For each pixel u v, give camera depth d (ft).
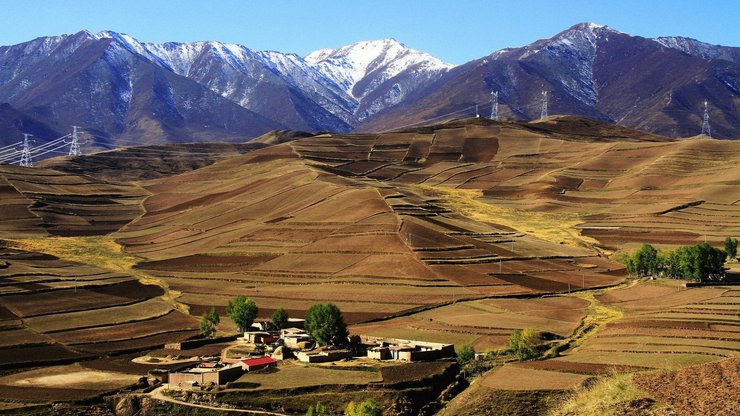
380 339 542.16
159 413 425.28
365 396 428.97
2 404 433.07
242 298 597.93
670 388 271.08
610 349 473.67
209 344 558.56
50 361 507.71
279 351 509.35
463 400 404.16
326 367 479.41
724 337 483.51
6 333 564.30
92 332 577.02
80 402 437.17
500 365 469.16
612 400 268.21
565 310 620.90
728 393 261.03
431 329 569.23
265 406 424.87
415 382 443.73
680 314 560.20
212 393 439.22
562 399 380.17
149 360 514.27
